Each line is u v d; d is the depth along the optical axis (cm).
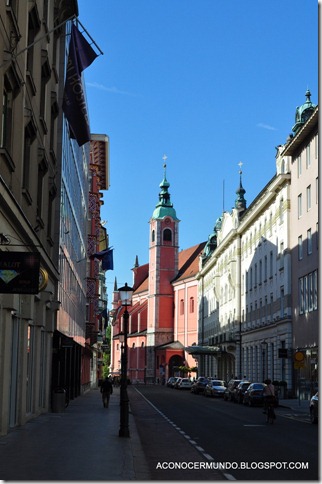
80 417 2900
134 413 3706
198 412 3872
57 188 3300
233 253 8081
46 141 2781
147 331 12950
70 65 2253
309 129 4941
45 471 1263
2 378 1881
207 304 10581
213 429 2634
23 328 2306
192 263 12812
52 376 3359
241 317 7712
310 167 5009
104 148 7594
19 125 2000
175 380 9319
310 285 4966
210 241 11069
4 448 1642
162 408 4300
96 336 7444
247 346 7300
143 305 13675
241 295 7756
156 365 12531
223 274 8881
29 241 2206
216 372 9238
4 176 1798
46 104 2773
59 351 3391
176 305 12600
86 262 6606
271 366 6116
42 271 2005
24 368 2322
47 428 2266
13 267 1508
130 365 13588
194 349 8481
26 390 2462
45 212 2877
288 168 5588
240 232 7750
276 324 5856
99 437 1989
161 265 12950
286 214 5578
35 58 2366
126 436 2031
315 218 4856
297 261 5331
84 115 2388
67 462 1405
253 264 7056
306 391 4984
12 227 1927
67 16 3159
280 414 3672
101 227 9562
